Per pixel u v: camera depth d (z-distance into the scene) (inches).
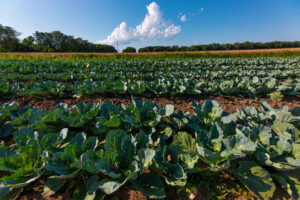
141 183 63.3
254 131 85.5
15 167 62.2
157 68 473.1
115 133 69.8
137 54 1162.0
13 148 82.4
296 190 63.6
